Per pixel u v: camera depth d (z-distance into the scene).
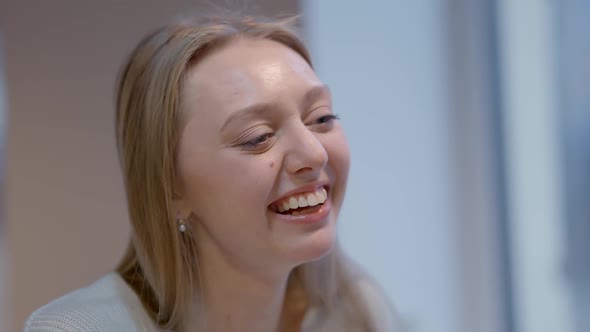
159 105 0.72
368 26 1.44
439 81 1.61
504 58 1.64
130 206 0.77
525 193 1.66
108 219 1.27
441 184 1.63
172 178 0.73
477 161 1.67
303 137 0.67
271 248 0.70
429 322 1.63
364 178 1.50
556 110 1.61
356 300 0.98
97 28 1.25
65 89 1.25
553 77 1.61
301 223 0.69
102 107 1.25
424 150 1.59
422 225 1.61
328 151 0.73
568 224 1.62
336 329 0.95
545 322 1.66
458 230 1.68
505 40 1.64
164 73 0.72
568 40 1.58
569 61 1.59
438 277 1.64
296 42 0.80
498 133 1.68
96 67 1.25
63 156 1.25
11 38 1.24
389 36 1.50
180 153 0.71
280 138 0.68
